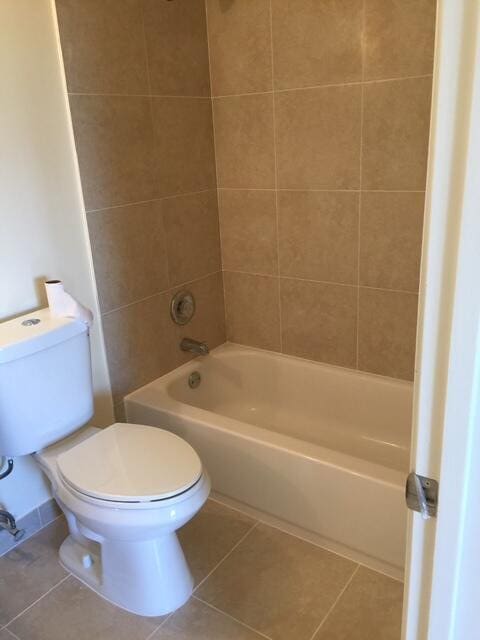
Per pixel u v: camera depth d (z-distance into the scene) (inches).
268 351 104.5
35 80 69.7
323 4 78.2
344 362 96.0
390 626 63.0
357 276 89.0
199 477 63.0
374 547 69.9
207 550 75.7
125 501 59.0
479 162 21.1
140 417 89.6
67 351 70.3
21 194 70.9
